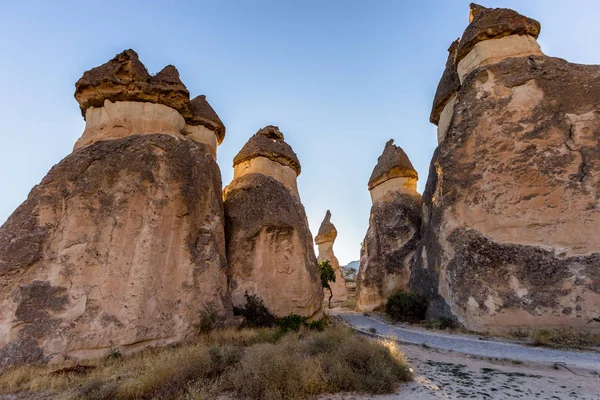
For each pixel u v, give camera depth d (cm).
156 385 571
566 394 546
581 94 1225
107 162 1105
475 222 1267
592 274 994
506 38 1495
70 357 829
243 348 898
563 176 1141
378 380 590
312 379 567
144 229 1059
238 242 1541
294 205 1820
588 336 922
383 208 2536
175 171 1211
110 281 952
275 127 2119
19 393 627
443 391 571
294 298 1520
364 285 2366
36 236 959
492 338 1026
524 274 1084
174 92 1402
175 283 1082
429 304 1492
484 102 1402
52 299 884
